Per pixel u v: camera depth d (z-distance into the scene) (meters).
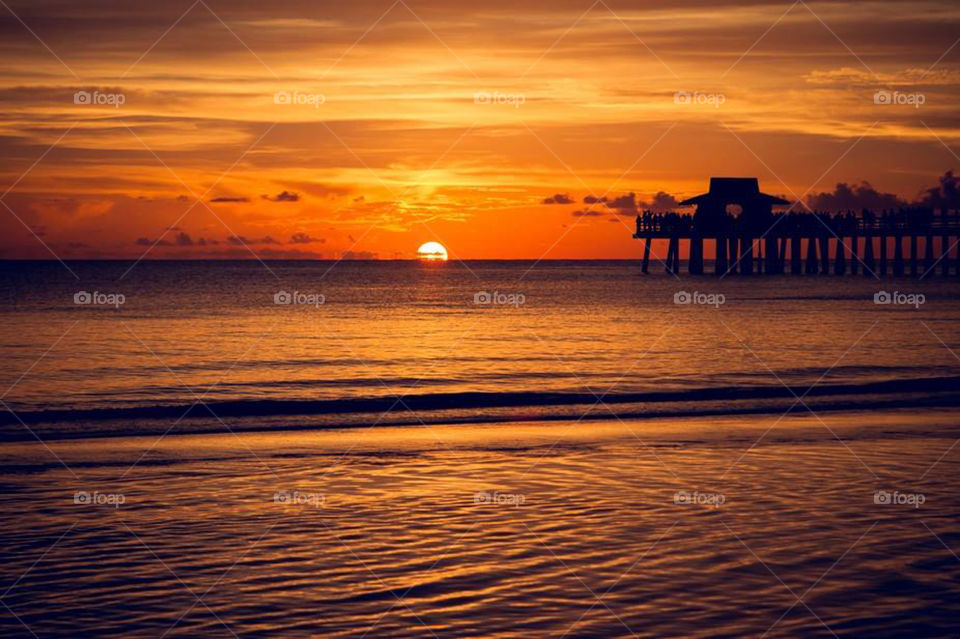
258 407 25.03
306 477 16.41
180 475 16.59
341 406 25.16
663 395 26.95
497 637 9.27
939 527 12.94
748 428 21.25
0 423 22.45
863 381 29.75
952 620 9.61
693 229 111.50
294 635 9.33
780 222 111.69
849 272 128.75
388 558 11.72
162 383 30.11
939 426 21.27
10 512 13.91
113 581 10.87
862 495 14.77
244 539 12.55
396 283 124.38
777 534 12.62
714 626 9.50
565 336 45.78
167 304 69.44
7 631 9.40
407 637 9.27
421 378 31.45
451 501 14.59
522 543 12.33
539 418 23.12
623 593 10.43
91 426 22.06
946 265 108.88
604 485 15.59
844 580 10.79
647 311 63.09
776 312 60.84
